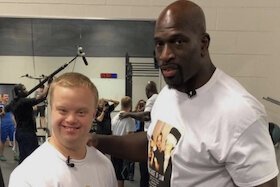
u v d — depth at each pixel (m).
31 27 2.99
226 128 0.98
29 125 3.23
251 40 2.87
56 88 1.10
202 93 1.06
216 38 2.88
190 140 1.05
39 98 3.10
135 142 1.41
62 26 2.98
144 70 3.06
